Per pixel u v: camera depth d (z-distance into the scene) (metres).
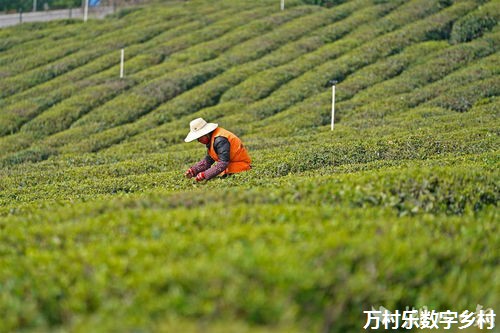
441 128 30.03
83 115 42.09
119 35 58.22
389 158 24.61
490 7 51.62
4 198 22.27
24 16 74.00
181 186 19.73
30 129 40.16
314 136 31.84
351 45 49.81
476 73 40.66
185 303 8.59
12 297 9.32
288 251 9.59
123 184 22.02
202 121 18.30
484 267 10.89
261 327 8.41
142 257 10.00
